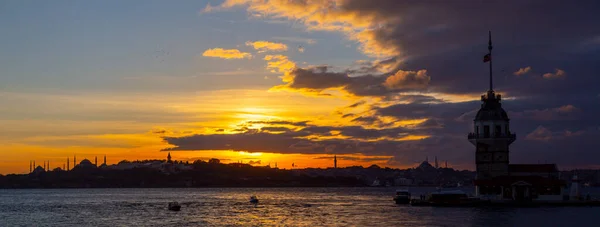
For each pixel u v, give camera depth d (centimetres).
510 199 18225
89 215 19900
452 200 18675
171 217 18288
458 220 14125
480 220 14012
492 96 19075
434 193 19612
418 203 19975
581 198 18425
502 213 15738
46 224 16425
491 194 18500
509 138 18588
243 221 16312
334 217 16988
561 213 15550
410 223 13738
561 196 18012
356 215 17412
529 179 18250
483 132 18788
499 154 18662
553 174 18525
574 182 18612
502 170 18600
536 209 16925
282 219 16775
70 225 15912
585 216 14700
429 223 13612
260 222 15900
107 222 16725
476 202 18112
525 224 13025
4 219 18512
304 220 16188
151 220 17138
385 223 14125
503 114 18775
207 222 16162
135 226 15238
